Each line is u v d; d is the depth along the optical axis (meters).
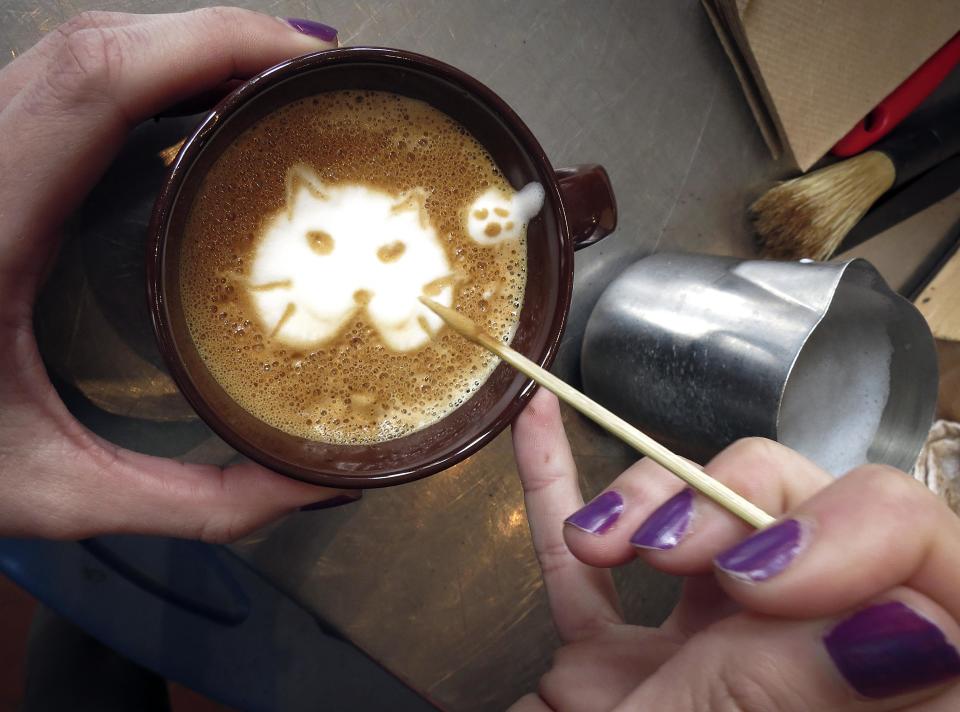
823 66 0.23
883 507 0.09
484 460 0.22
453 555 0.22
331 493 0.16
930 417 0.19
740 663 0.10
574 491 0.16
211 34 0.15
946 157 0.26
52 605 0.20
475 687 0.22
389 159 0.15
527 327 0.15
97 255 0.18
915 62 0.23
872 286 0.18
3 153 0.14
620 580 0.24
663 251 0.24
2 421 0.15
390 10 0.20
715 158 0.24
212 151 0.14
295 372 0.15
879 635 0.09
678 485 0.13
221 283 0.15
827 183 0.24
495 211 0.16
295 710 0.21
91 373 0.19
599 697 0.13
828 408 0.22
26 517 0.15
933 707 0.09
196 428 0.20
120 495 0.15
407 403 0.16
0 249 0.14
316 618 0.21
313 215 0.15
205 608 0.21
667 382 0.19
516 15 0.21
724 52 0.24
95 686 0.24
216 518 0.16
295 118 0.15
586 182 0.16
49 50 0.15
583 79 0.22
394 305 0.16
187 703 0.33
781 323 0.16
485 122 0.15
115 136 0.15
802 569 0.09
